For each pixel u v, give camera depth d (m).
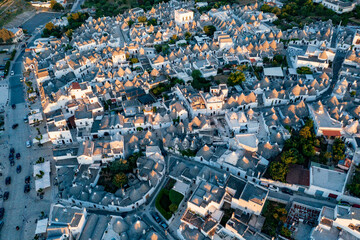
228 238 134.62
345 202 140.62
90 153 176.62
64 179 172.12
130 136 196.50
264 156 165.25
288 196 147.88
